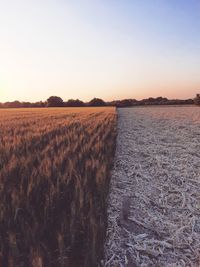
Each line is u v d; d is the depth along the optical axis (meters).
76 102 115.31
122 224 5.46
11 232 4.25
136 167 9.58
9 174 6.78
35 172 6.71
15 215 4.74
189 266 4.29
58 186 5.86
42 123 20.98
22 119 25.89
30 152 9.55
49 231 4.64
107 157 9.30
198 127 21.66
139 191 7.26
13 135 13.98
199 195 7.01
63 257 3.93
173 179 8.29
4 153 9.16
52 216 5.08
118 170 9.18
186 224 5.53
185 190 7.36
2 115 34.53
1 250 4.00
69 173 6.93
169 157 11.10
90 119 25.22
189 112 49.56
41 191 5.97
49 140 12.27
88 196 5.66
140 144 14.04
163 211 6.11
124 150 12.50
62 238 4.14
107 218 5.41
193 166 9.74
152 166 9.73
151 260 4.43
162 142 14.62
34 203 5.54
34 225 4.52
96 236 4.36
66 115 33.12
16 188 5.92
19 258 3.98
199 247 4.76
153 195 7.00
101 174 6.84
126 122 28.09
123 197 6.81
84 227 4.70
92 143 11.38
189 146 13.37
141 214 5.93
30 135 13.43
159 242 4.89
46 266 3.90
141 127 22.48
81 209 5.02
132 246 4.76
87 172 7.06
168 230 5.29
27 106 123.19
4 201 5.23
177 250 4.70
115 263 4.34
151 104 122.75
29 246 4.11
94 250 4.07
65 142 11.66
